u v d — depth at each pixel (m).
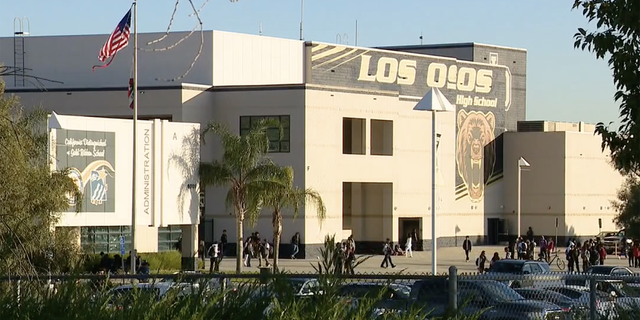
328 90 100.50
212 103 99.56
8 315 14.95
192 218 83.62
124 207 77.69
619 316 20.25
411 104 109.81
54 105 98.19
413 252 111.88
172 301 14.91
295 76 110.50
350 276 15.76
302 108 98.12
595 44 19.56
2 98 42.12
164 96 97.44
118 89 97.38
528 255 98.81
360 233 108.94
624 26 19.05
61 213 50.25
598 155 135.88
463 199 125.25
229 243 98.19
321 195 99.50
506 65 135.50
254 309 14.95
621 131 19.75
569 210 131.62
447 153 119.38
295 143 98.31
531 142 132.00
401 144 108.69
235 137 83.75
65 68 105.94
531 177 132.38
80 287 15.25
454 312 16.59
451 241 122.19
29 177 41.62
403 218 112.56
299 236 98.12
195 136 84.06
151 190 80.12
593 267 61.84
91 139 74.88
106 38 105.25
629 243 110.00
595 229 135.50
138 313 14.58
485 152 129.75
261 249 89.75
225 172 83.75
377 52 116.44
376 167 105.62
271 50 108.50
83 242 74.75
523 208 133.00
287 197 84.25
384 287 15.37
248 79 106.50
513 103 135.25
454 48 134.38
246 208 83.94
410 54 119.75
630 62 19.17
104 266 67.38
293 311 14.34
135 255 68.94
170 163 81.81
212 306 14.83
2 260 23.31
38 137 54.72
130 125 78.50
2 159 37.38
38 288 15.95
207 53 103.69
